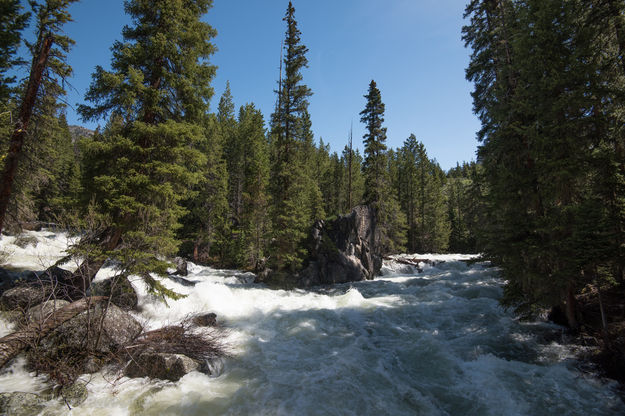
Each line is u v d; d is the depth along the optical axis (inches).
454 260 1339.8
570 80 370.3
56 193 1267.2
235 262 1251.8
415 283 897.5
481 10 735.7
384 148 1391.5
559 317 450.3
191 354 336.5
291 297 683.4
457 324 499.5
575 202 379.9
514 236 422.0
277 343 415.5
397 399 276.1
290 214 922.7
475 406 266.1
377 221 1295.5
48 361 286.8
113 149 433.7
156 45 455.5
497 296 665.0
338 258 969.5
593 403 261.6
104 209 421.7
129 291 399.2
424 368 347.3
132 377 299.7
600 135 372.8
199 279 885.8
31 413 231.0
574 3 410.0
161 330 382.0
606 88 356.8
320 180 2162.9
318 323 502.6
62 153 1561.3
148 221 413.4
